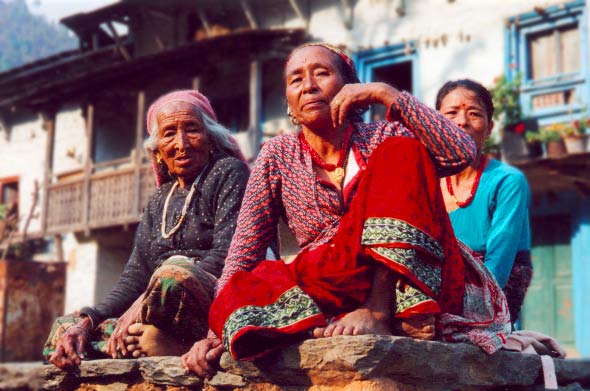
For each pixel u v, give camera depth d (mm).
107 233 17906
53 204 18141
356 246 2404
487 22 13734
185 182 3346
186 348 2988
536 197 12805
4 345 13078
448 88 3705
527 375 2830
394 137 2490
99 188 17219
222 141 3416
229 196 3188
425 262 2391
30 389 3162
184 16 18719
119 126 19359
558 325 12438
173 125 3273
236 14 17719
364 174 2486
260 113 15148
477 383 2568
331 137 2686
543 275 12680
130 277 3357
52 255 19531
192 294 2799
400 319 2408
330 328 2357
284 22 16328
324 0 15695
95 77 17281
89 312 3166
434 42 14227
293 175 2709
